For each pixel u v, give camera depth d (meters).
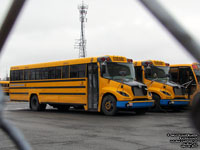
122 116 13.23
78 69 14.75
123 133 7.79
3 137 7.09
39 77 17.06
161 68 16.95
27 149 0.92
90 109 14.05
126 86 13.34
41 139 6.76
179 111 17.20
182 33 1.07
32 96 17.56
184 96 16.56
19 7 0.99
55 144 6.12
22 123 10.18
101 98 13.69
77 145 6.03
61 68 15.71
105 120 11.36
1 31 1.00
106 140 6.65
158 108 16.27
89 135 7.41
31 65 17.73
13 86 18.86
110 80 13.53
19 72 18.53
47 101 16.41
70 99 15.02
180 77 17.67
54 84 16.02
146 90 14.03
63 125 9.62
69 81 15.13
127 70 14.34
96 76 13.91
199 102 0.90
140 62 17.11
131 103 13.11
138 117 12.71
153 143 6.29
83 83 14.39
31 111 16.92
